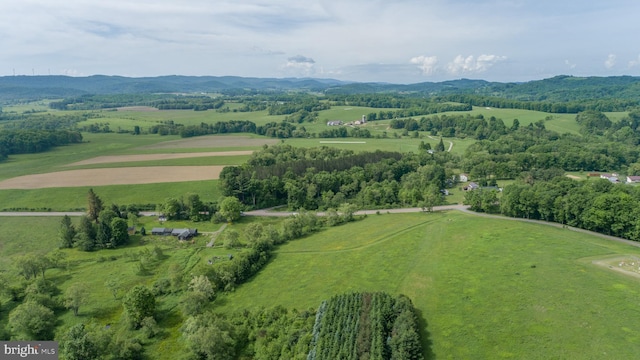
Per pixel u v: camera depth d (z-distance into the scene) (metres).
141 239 139.25
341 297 88.75
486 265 104.19
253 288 103.25
